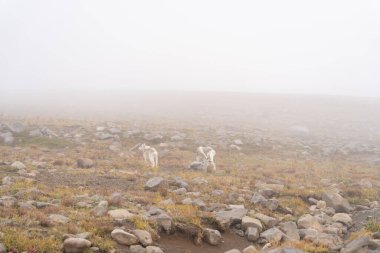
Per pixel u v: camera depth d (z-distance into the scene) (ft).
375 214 64.90
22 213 48.96
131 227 48.96
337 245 49.11
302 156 129.70
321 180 90.63
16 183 65.41
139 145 123.03
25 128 131.95
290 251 42.75
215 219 55.47
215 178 83.61
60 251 40.22
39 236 42.34
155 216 53.16
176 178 78.79
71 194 61.77
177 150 121.90
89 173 81.66
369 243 47.14
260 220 57.77
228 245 51.11
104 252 42.16
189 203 62.64
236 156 120.16
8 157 94.32
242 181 84.17
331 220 61.62
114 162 96.89
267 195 73.31
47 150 110.01
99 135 133.18
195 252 47.85
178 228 51.49
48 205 53.83
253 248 47.06
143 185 73.20
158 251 44.32
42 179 73.87
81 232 45.14
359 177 98.53
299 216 63.72
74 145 119.96
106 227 46.98
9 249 38.78
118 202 58.54
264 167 103.86
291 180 88.28
